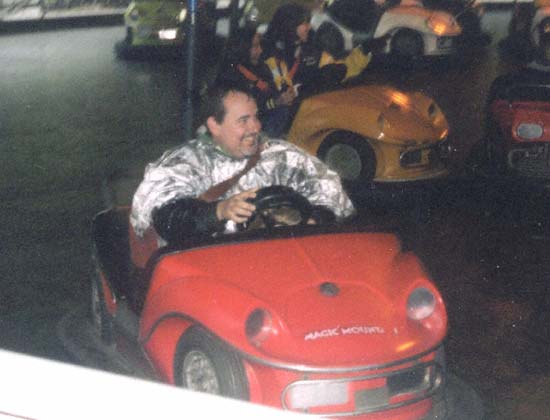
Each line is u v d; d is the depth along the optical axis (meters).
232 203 3.86
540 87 7.07
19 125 10.84
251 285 3.61
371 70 15.59
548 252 6.70
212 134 4.18
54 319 5.27
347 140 7.77
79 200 7.76
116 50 17.72
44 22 22.48
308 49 7.79
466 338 5.21
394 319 3.63
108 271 4.47
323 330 3.51
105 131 10.59
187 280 3.70
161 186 4.07
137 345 4.27
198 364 3.68
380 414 3.57
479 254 6.64
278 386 3.46
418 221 7.30
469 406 4.24
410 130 7.73
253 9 12.34
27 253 6.41
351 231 3.96
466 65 16.31
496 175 7.23
